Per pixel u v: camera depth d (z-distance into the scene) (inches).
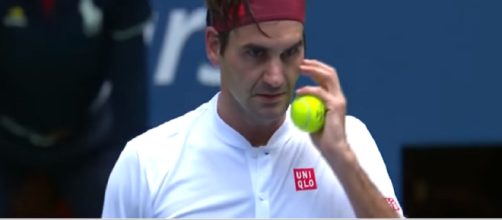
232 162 401.4
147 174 401.7
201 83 701.9
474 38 704.4
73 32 577.3
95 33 581.3
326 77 394.0
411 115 709.3
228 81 389.7
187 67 701.9
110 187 409.4
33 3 570.9
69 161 612.1
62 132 604.7
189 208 398.3
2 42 575.5
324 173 401.7
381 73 708.0
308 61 396.2
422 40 706.2
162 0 701.3
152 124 701.3
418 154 759.1
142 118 610.2
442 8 704.4
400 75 708.0
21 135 602.9
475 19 704.4
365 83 708.7
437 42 705.6
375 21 706.2
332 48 706.2
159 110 701.9
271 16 371.6
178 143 406.0
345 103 392.2
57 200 642.8
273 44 373.1
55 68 581.3
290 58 381.1
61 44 577.0
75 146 608.1
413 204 767.7
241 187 399.2
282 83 378.6
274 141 403.2
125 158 406.6
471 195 781.9
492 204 779.4
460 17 704.4
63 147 607.5
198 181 400.2
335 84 394.6
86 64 586.2
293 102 393.7
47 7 571.5
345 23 706.2
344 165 385.7
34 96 588.7
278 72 376.2
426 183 767.7
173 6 701.9
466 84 706.2
